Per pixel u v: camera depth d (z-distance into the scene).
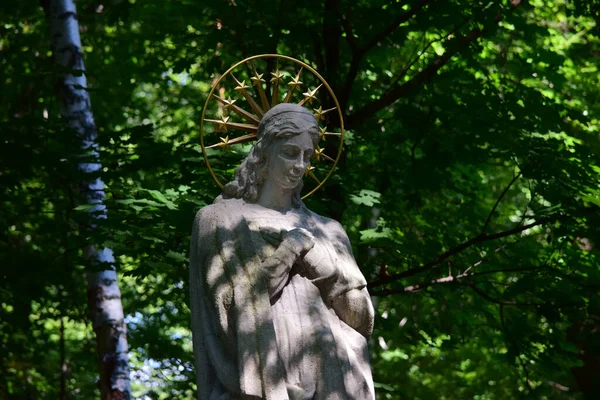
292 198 8.10
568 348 14.23
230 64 15.39
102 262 13.12
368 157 15.46
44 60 14.43
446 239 14.55
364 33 13.84
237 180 8.05
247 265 7.62
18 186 13.60
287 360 7.47
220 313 7.52
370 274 14.10
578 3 14.99
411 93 13.99
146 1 15.14
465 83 14.07
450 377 20.75
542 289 13.96
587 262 14.16
